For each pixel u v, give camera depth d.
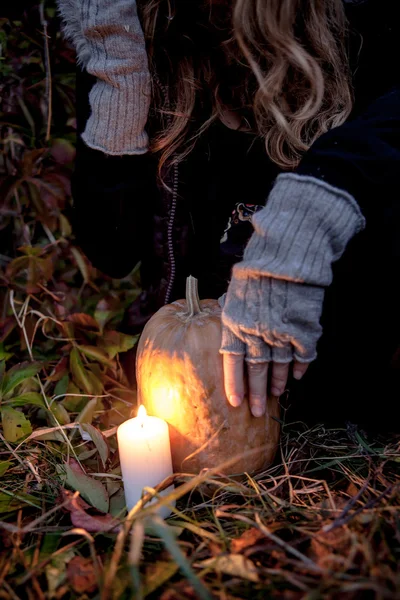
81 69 1.23
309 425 1.23
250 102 1.18
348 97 1.10
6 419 1.17
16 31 1.55
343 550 0.80
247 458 1.00
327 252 0.86
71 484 0.97
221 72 1.16
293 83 1.09
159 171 1.23
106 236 1.34
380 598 0.68
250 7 0.95
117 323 1.62
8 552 0.87
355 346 1.15
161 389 0.98
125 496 0.98
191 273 1.36
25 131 1.60
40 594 0.78
